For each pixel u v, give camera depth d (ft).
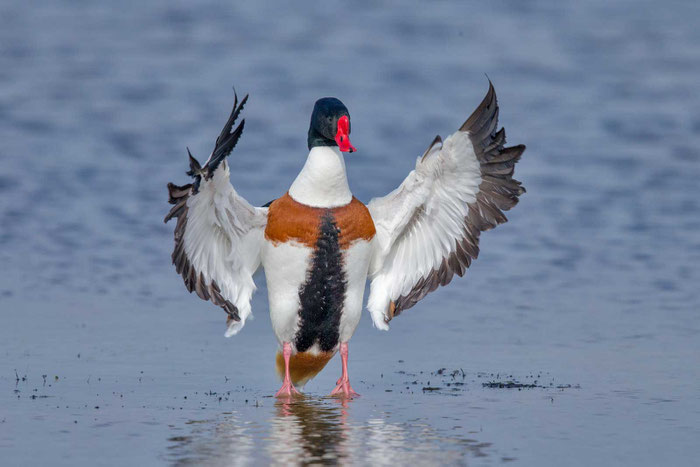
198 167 33.30
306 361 38.17
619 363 40.98
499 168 36.32
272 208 36.32
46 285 54.34
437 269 38.42
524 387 37.45
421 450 29.58
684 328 46.62
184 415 33.45
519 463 28.40
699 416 33.12
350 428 31.94
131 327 46.83
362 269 36.63
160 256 60.90
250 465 28.17
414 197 37.14
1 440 30.25
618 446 29.84
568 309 50.42
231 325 37.93
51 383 37.52
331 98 36.19
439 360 42.06
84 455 28.86
